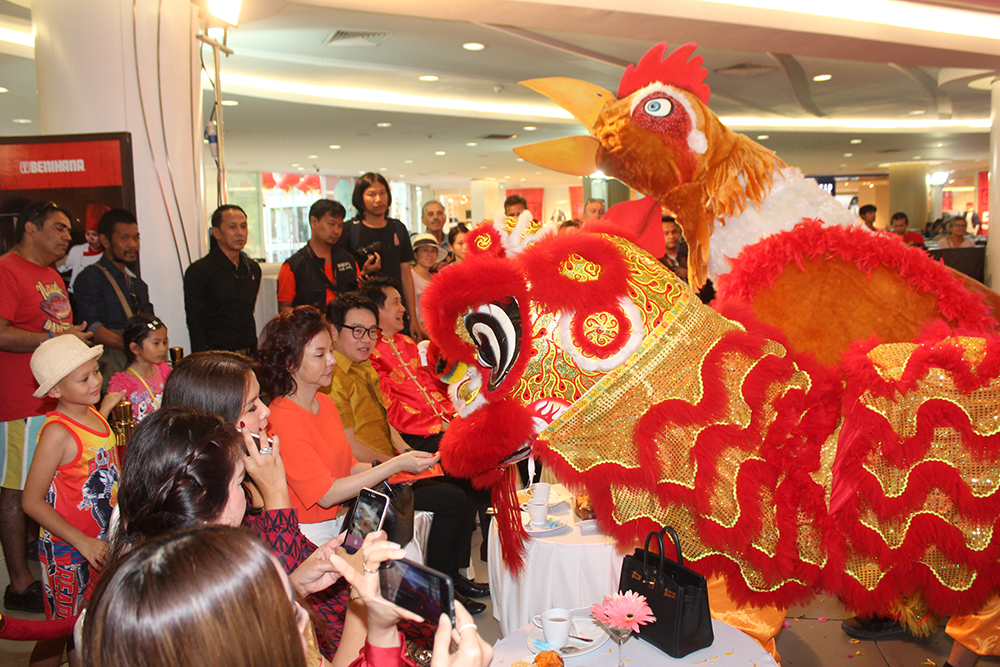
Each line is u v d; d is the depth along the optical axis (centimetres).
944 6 558
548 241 202
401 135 1218
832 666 277
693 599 182
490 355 198
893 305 227
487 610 336
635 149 243
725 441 186
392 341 350
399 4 465
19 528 327
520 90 924
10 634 154
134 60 398
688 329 194
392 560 113
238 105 909
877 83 891
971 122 1269
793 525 189
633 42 670
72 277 372
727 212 244
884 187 2112
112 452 255
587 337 192
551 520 289
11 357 319
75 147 364
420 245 522
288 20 590
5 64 658
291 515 171
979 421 193
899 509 191
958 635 250
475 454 198
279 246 1805
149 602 76
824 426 195
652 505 192
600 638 197
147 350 314
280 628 82
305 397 237
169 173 412
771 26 514
